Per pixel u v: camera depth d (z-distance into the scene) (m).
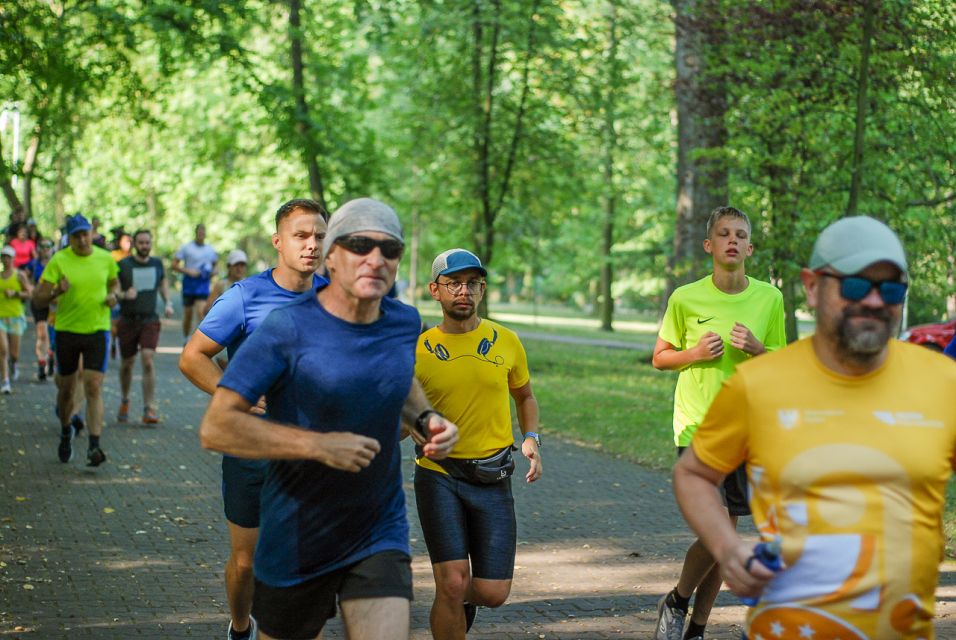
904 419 2.97
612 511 9.14
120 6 14.44
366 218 3.56
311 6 23.77
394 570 3.74
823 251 2.98
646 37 26.06
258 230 41.69
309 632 3.82
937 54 13.29
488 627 6.01
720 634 5.90
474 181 24.11
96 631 5.75
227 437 3.51
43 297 10.05
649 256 40.97
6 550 7.36
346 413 3.62
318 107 24.05
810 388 3.02
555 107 24.16
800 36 14.06
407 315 3.75
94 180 39.03
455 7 22.94
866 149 14.01
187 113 34.47
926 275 15.30
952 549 7.67
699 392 5.71
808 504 2.99
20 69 10.63
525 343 31.89
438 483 5.03
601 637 5.86
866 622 2.95
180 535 7.92
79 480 9.70
